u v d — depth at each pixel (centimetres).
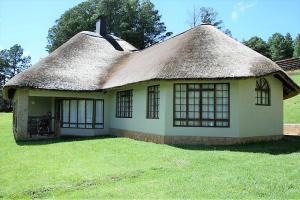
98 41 2744
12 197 920
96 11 5656
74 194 908
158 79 1631
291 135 2086
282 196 791
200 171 1062
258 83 1780
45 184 1018
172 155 1355
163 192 857
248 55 1761
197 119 1684
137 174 1088
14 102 2661
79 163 1298
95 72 2353
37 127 2319
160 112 1750
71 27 5466
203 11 6288
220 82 1664
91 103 2338
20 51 8506
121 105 2227
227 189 851
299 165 1052
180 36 2095
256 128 1725
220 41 1853
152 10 6244
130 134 2069
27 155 1522
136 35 5722
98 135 2322
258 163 1109
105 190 922
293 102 2803
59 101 2398
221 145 1630
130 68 2217
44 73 2155
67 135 2348
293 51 8825
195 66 1653
